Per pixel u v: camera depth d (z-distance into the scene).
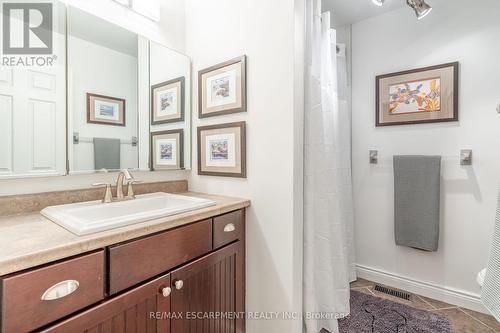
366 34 2.18
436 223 1.80
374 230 2.16
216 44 1.53
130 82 1.41
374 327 1.55
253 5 1.36
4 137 1.01
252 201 1.38
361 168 2.22
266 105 1.32
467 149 1.73
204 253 1.11
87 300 0.72
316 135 1.53
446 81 1.80
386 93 2.07
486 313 1.66
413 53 1.95
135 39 1.43
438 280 1.86
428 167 1.83
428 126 1.89
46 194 1.10
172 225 0.95
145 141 1.48
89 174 1.27
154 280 0.90
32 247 0.65
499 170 1.63
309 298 1.42
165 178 1.61
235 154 1.44
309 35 1.46
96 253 0.74
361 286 2.07
